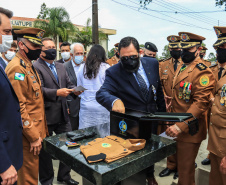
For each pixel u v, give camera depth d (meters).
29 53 2.07
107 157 1.12
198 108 2.00
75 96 2.58
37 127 2.12
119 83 1.82
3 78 1.46
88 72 2.36
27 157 2.04
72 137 1.46
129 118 1.37
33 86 2.05
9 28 1.54
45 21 15.73
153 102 1.91
